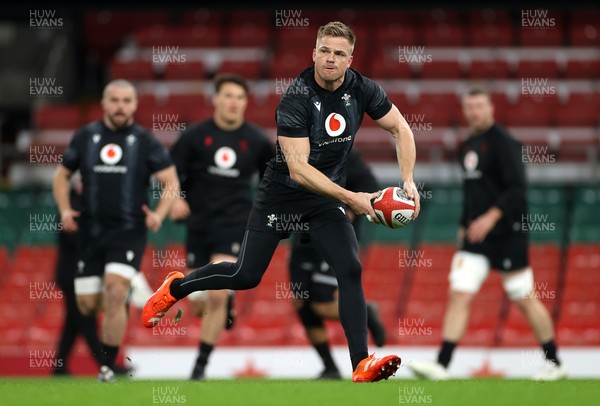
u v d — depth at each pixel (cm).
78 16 7781
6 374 4481
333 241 2158
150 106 6662
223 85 3297
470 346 4681
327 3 6938
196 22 7944
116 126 2988
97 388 2100
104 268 2977
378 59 7231
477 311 4806
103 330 2855
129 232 2948
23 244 5488
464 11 7825
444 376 3325
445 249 5175
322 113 2122
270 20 7919
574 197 5522
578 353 4381
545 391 2003
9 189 5666
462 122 6362
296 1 6944
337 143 2148
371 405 1734
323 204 2170
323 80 2114
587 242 5334
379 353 4462
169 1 6950
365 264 5141
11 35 7825
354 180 3284
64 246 3800
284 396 1881
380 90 2195
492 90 6888
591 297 4934
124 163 2962
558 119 6462
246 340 4669
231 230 3288
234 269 2197
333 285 3334
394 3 6950
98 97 7719
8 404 1770
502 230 3378
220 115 3306
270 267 5056
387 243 5419
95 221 2944
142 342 4569
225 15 7956
